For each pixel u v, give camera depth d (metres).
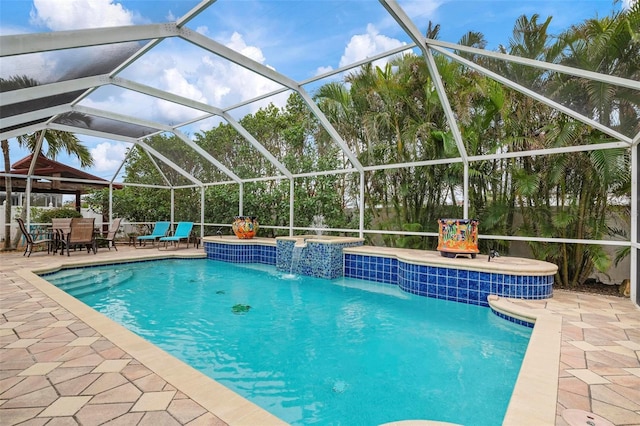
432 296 5.61
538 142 5.83
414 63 6.88
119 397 2.09
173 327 4.22
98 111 7.31
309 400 2.59
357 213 8.62
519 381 2.31
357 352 3.47
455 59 4.82
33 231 10.17
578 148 5.16
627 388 2.25
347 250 7.32
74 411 1.94
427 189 7.44
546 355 2.75
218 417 1.89
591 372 2.49
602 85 4.09
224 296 5.75
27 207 9.66
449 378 2.91
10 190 10.05
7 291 4.91
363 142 8.21
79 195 12.29
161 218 12.95
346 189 8.84
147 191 12.68
